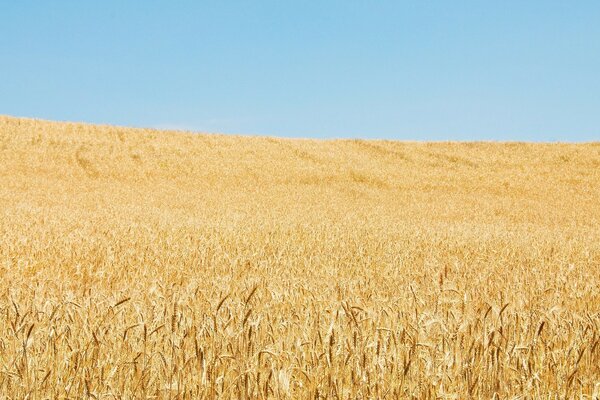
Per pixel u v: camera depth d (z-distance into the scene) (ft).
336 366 12.30
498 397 11.49
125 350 12.84
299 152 197.16
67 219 61.52
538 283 26.37
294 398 11.64
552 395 12.06
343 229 63.21
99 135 196.34
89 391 10.80
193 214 86.22
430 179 164.45
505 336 14.51
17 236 42.78
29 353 12.21
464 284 25.49
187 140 201.26
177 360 12.05
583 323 15.80
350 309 14.56
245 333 13.11
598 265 39.01
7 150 162.91
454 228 73.36
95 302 17.04
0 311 15.74
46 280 25.45
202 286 22.49
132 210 85.25
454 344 13.61
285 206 112.78
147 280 28.04
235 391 11.64
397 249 45.42
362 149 214.69
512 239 57.47
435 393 11.71
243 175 160.86
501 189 152.56
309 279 28.19
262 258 37.60
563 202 134.92
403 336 13.48
